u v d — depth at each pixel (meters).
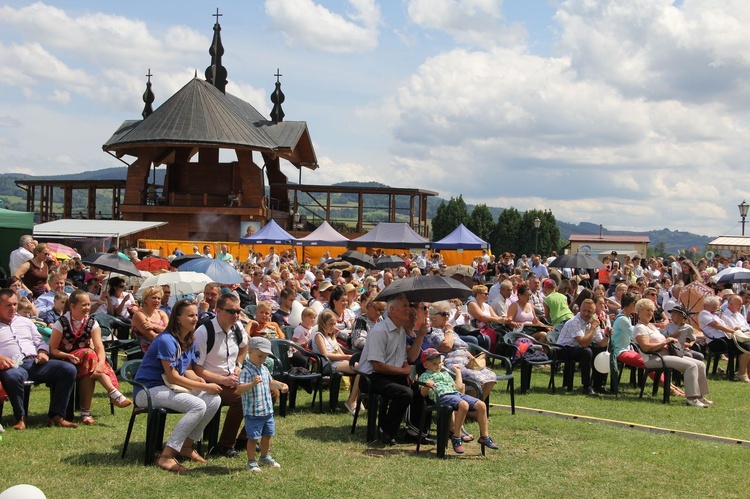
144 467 8.00
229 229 52.75
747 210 34.09
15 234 21.59
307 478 7.76
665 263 33.19
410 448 9.16
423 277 9.63
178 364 8.27
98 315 13.65
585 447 9.30
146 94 65.00
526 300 15.55
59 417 9.70
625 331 13.12
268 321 12.59
